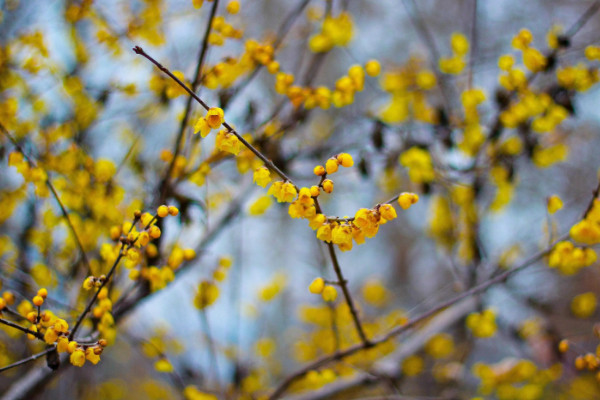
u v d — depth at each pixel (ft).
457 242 11.40
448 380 12.05
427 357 14.30
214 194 9.70
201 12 9.46
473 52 9.18
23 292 7.71
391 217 4.54
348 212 13.70
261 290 12.34
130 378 15.90
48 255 7.96
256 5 12.61
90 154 9.03
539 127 8.59
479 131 9.30
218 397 10.12
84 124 8.52
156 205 7.20
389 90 9.59
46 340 4.90
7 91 8.34
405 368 12.13
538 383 10.83
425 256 25.29
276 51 8.12
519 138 9.39
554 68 8.02
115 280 7.60
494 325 9.32
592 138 16.76
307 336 14.51
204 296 8.05
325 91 7.50
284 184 4.70
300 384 13.38
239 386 10.78
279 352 18.39
